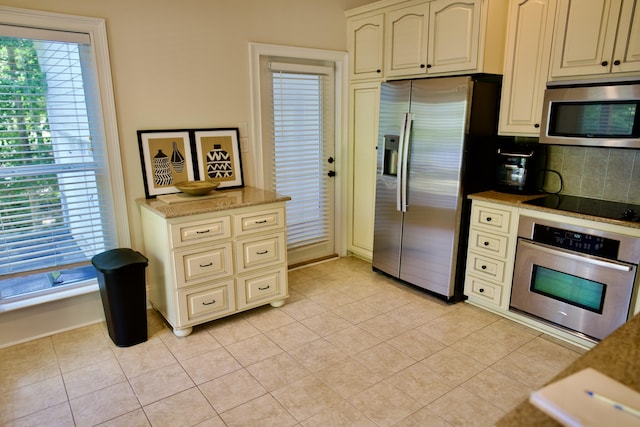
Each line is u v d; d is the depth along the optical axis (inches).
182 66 122.1
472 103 115.4
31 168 102.7
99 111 110.2
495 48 116.3
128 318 104.0
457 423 79.7
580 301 102.7
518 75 116.3
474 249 124.0
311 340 109.4
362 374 95.0
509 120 120.6
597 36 98.4
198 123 128.1
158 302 119.8
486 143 124.3
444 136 120.6
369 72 148.9
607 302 97.0
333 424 79.7
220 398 87.0
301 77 149.0
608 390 35.9
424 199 129.5
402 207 135.1
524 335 111.5
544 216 105.9
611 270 95.0
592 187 117.0
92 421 80.4
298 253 162.6
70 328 114.3
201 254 109.0
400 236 139.9
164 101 120.7
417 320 119.7
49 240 108.2
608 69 97.6
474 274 125.6
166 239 104.3
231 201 115.6
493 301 121.9
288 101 147.6
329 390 89.5
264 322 119.0
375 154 152.3
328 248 170.7
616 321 96.2
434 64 126.5
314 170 159.9
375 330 114.3
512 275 116.0
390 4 136.1
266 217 118.8
